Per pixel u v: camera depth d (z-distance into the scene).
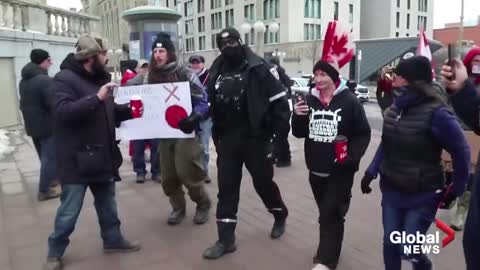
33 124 5.39
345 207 3.51
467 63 3.03
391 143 2.91
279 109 3.80
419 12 65.25
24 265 3.79
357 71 32.94
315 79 3.46
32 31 12.16
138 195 5.82
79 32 14.79
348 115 3.38
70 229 3.68
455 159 2.77
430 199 2.85
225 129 3.88
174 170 4.56
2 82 10.96
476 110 2.51
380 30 61.31
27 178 6.74
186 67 4.41
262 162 3.94
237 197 3.96
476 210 2.18
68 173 3.60
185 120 4.11
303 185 6.29
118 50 29.59
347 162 3.32
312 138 3.50
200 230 4.55
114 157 3.75
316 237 4.34
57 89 3.49
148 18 10.29
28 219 4.90
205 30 65.81
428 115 2.76
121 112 3.95
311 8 52.38
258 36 22.34
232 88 3.75
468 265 2.24
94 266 3.77
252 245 4.16
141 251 4.06
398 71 2.86
